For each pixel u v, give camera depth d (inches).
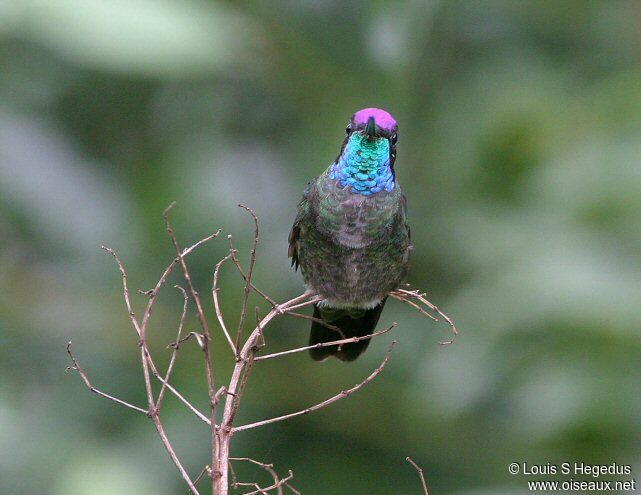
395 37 366.9
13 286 360.5
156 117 404.5
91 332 364.5
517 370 327.0
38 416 330.0
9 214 349.1
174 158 384.5
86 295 365.4
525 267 330.3
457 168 391.9
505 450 355.3
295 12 366.9
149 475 313.4
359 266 323.6
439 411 336.5
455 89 421.7
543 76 431.5
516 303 319.6
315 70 374.6
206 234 371.6
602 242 327.3
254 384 375.6
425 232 384.8
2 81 380.8
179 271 369.7
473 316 337.7
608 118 363.9
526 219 354.3
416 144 399.2
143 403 360.8
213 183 381.7
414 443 369.4
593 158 346.3
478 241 362.3
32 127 358.0
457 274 375.2
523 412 323.0
